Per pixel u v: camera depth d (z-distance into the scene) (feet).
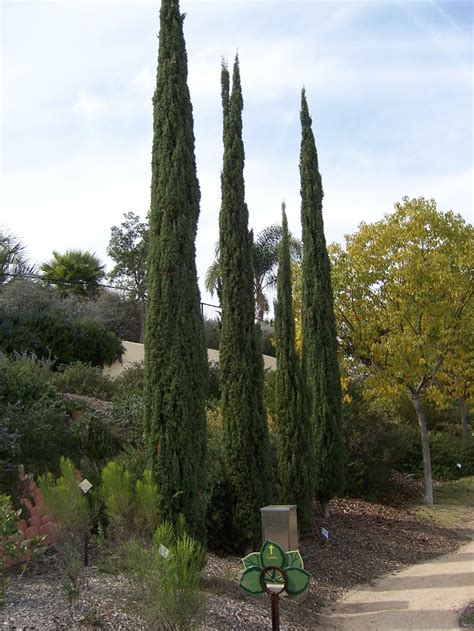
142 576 18.67
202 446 27.53
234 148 34.40
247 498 31.68
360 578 33.14
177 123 29.30
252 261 34.01
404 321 53.72
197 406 27.40
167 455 26.53
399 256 53.93
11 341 54.49
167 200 28.43
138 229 119.24
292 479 37.81
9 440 29.22
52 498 21.83
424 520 49.08
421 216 54.70
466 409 86.33
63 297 93.20
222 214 34.06
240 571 29.01
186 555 18.02
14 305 62.80
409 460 70.03
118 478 23.40
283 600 26.94
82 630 18.70
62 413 35.81
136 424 39.55
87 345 62.39
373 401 66.39
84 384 49.49
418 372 53.21
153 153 29.50
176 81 29.86
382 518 47.80
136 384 51.57
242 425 32.14
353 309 55.72
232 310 33.12
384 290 55.42
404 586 31.86
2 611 19.65
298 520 37.47
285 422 38.40
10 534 20.29
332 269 55.83
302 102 51.29
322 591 30.01
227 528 32.17
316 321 47.96
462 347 55.57
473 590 30.68
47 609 20.08
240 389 32.42
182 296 27.71
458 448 72.08
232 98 34.99
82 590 21.88
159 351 27.32
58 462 31.17
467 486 64.59
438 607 27.96
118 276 117.60
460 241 55.36
